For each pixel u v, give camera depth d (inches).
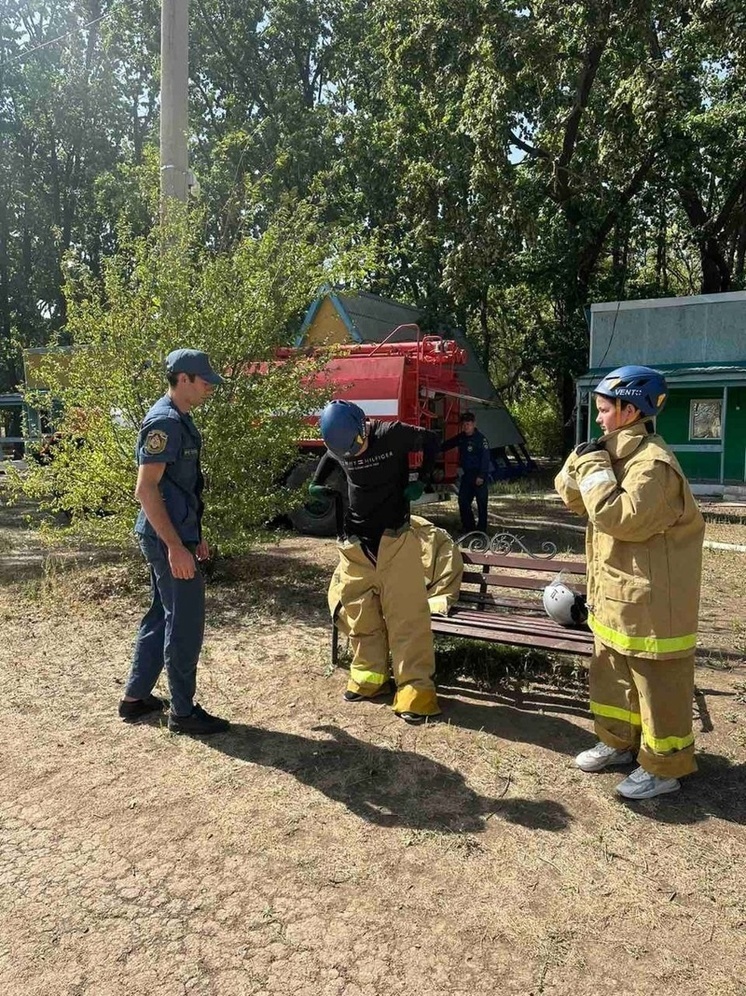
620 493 123.6
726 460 645.9
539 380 1196.5
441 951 97.7
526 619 186.1
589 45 580.4
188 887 110.4
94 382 263.7
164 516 145.2
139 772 143.1
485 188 577.0
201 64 920.3
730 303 642.8
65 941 99.8
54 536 276.1
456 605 200.8
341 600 175.8
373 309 524.4
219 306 263.7
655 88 543.5
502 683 185.6
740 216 834.2
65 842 121.6
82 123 1139.9
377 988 91.7
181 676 156.1
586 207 754.2
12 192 1218.6
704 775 141.0
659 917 103.8
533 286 823.1
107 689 184.2
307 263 280.5
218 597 269.3
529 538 395.2
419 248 710.5
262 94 928.3
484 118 556.4
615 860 116.2
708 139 705.6
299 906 106.3
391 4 625.9
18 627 232.8
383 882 111.2
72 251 283.7
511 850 118.6
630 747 141.1
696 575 126.8
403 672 166.4
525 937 100.0
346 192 744.3
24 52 1090.1
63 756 149.6
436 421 427.8
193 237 271.6
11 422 968.3
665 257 1125.7
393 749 150.9
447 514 493.7
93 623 237.1
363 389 391.9
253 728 161.3
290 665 198.5
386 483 163.9
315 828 124.5
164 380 257.3
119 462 262.8
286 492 286.0
